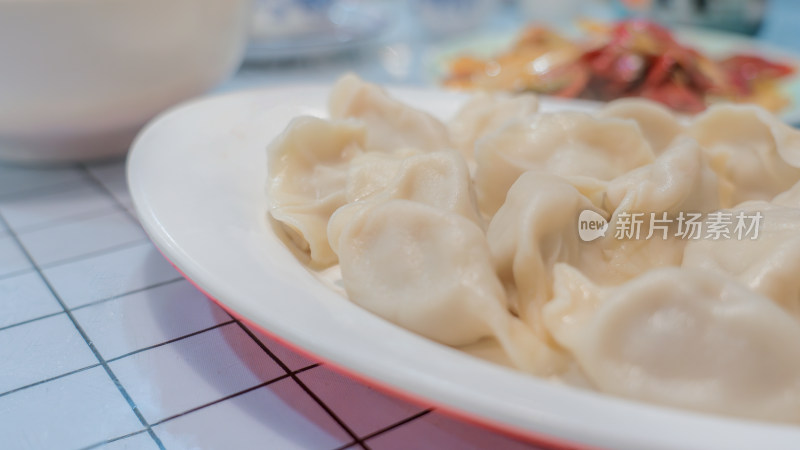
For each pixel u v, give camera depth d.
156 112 0.48
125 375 0.34
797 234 0.33
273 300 0.30
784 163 0.39
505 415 0.27
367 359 0.28
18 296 0.38
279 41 0.69
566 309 0.32
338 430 0.32
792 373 0.30
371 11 0.83
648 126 0.41
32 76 0.44
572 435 0.27
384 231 0.34
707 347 0.30
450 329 0.32
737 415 0.30
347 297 0.34
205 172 0.39
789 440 0.26
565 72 0.61
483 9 0.85
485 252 0.33
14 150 0.48
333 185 0.39
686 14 0.79
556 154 0.39
